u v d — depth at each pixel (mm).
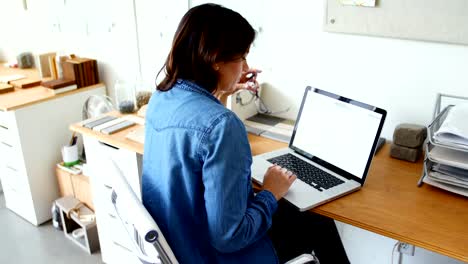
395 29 1537
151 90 2268
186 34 1008
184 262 1069
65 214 2395
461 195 1288
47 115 2414
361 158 1362
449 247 1040
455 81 1492
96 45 2672
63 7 2729
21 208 2613
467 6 1371
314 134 1545
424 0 1444
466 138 1195
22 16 3039
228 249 1010
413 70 1566
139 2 2332
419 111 1606
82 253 2305
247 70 1694
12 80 2648
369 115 1361
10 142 2398
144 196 1134
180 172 1005
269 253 1206
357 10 1597
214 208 944
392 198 1282
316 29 1748
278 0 1812
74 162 2510
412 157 1506
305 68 1843
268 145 1687
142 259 1090
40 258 2264
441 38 1453
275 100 1986
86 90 2588
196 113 967
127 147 1700
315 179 1381
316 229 1499
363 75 1692
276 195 1193
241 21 1020
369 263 1940
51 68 2654
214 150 932
